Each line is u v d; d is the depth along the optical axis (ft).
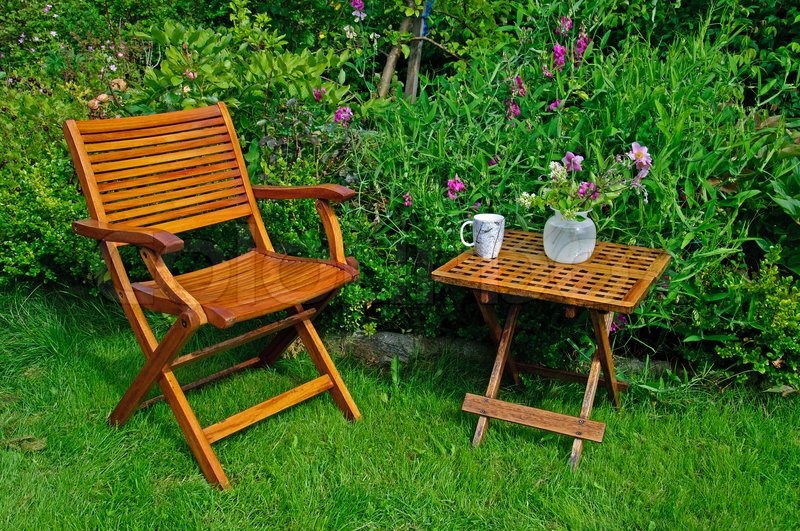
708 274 9.26
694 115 9.92
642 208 8.96
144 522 7.23
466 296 10.01
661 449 8.32
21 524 7.17
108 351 10.36
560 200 8.36
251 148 10.91
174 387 7.97
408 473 7.97
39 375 9.89
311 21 16.22
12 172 11.39
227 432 8.11
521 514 7.38
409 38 14.61
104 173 8.41
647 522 7.26
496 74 11.16
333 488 7.77
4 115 12.29
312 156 10.85
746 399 9.16
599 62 10.87
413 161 10.40
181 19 18.53
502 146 10.28
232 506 7.52
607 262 8.56
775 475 7.86
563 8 11.39
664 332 9.75
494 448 8.36
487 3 14.83
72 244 10.85
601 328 7.97
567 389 9.51
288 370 10.10
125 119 8.71
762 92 10.34
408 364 10.27
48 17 19.15
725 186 9.65
